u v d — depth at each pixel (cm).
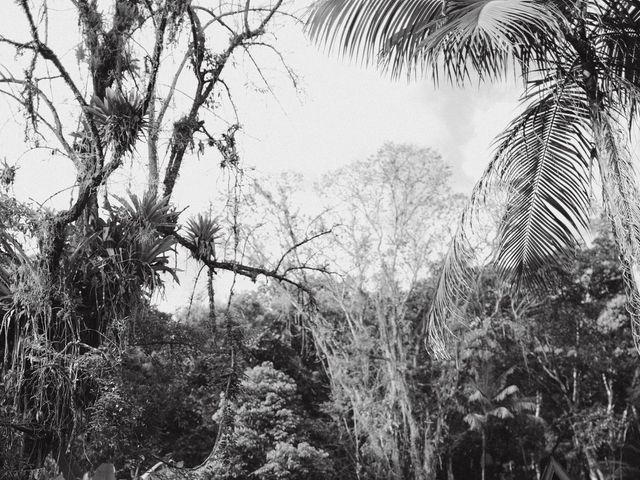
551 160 660
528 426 2078
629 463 2072
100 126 468
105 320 481
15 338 436
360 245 1836
